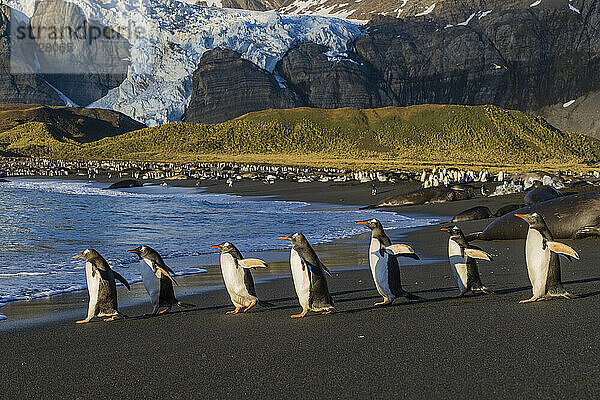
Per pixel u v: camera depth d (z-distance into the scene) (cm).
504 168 9938
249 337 687
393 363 551
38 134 16475
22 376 559
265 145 15362
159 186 6244
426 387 482
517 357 552
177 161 12469
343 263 1380
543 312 742
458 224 2231
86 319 827
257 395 482
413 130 16050
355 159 13200
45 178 8256
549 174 4838
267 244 1819
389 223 2511
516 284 998
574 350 566
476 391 468
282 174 7531
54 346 677
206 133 15900
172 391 500
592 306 765
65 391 511
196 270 1320
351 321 751
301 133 15925
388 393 473
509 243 1644
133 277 1230
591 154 16075
